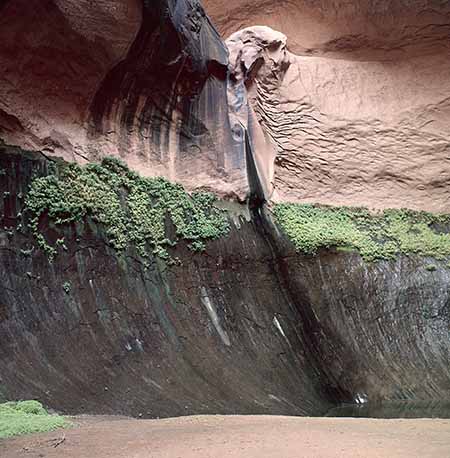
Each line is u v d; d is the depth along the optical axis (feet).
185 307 32.99
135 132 35.60
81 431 19.06
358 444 16.38
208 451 15.61
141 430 19.26
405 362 38.45
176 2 33.65
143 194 34.30
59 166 30.73
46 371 24.88
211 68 39.11
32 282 27.20
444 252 44.88
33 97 30.53
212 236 36.70
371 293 41.19
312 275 40.45
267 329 35.94
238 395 29.48
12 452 15.98
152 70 34.68
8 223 27.50
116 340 28.37
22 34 28.73
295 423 20.70
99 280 29.81
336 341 38.11
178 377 28.60
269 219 41.73
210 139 39.19
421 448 15.69
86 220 30.63
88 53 31.37
